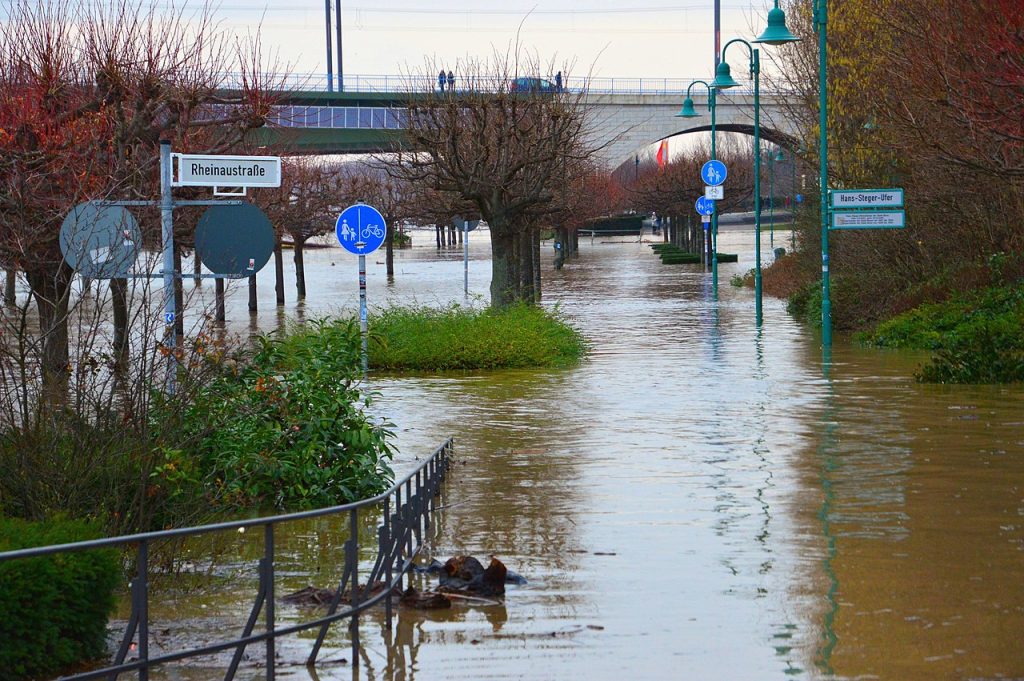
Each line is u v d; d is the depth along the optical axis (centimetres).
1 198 2247
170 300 1495
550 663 951
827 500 1568
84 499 1240
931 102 3175
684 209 12338
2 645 890
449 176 4559
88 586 948
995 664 929
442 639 1022
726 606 1103
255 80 3134
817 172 5206
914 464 1809
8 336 1261
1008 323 2925
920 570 1217
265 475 1557
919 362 3250
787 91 5638
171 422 1336
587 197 9594
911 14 3528
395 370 3238
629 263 10856
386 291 7531
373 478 1620
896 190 3681
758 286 4697
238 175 1557
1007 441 1997
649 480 1723
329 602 1142
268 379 1586
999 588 1147
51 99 2698
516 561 1286
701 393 2702
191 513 1320
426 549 1346
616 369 3228
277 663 968
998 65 3002
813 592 1144
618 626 1048
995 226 4159
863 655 955
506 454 1961
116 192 2530
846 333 4331
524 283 6053
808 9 5225
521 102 4788
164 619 1089
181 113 2856
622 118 14050
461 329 3366
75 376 1288
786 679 903
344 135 10869
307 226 7031
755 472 1772
